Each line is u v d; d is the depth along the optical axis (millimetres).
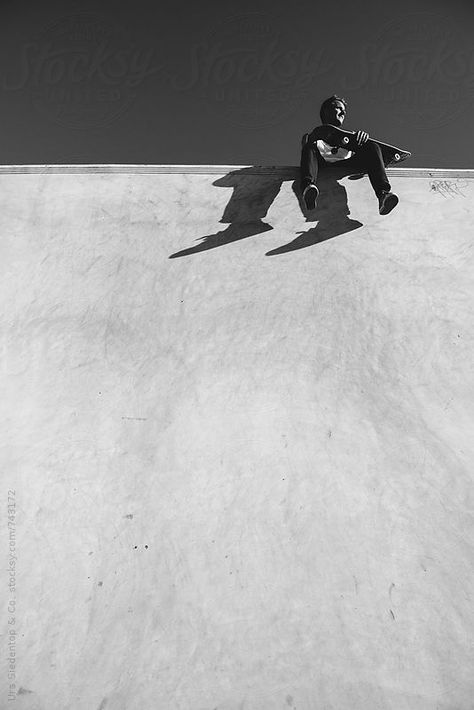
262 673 2246
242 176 4430
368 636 2342
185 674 2248
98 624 2398
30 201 4273
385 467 2945
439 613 2406
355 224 4113
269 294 3758
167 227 4133
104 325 3627
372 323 3627
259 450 3018
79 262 3939
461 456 2994
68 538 2678
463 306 3703
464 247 3992
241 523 2719
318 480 2885
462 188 4355
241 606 2438
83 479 2896
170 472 2926
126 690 2213
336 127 3990
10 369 3400
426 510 2768
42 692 2219
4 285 3795
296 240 4035
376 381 3355
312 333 3580
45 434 3092
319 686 2209
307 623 2383
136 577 2543
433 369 3412
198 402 3242
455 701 2160
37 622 2406
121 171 4449
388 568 2555
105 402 3248
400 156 3982
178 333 3578
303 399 3264
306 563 2572
